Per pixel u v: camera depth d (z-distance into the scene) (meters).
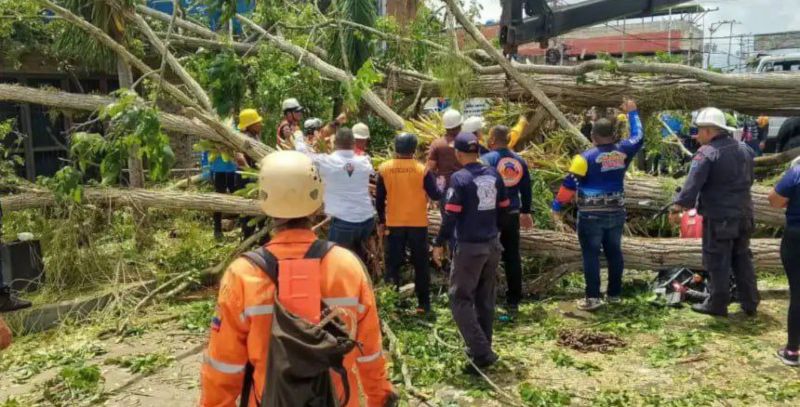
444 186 5.86
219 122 6.64
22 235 6.24
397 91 9.41
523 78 7.63
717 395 3.99
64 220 6.48
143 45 9.41
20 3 8.79
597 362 4.61
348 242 5.51
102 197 6.87
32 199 6.65
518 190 5.54
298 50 8.38
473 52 8.90
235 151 7.05
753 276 5.38
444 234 4.29
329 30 9.48
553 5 6.25
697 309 5.53
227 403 2.05
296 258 2.06
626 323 5.31
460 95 8.37
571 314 5.66
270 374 1.89
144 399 4.19
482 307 4.51
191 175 11.43
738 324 5.26
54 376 4.62
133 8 7.99
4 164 7.33
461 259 4.31
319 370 1.89
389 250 5.71
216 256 7.32
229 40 8.89
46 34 9.89
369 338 2.17
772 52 15.89
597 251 5.63
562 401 3.95
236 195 7.02
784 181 4.22
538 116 8.05
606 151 5.45
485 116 8.69
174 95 6.72
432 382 4.32
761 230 7.12
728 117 8.20
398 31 8.96
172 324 5.69
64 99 7.93
